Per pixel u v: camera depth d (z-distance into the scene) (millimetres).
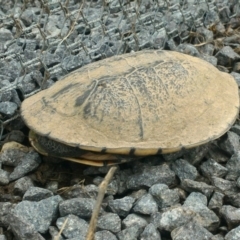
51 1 772
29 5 823
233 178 564
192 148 567
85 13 787
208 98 576
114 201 517
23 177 562
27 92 649
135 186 545
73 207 503
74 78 574
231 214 501
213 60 755
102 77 558
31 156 574
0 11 800
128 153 525
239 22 859
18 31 700
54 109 548
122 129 530
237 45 807
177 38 807
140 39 755
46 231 497
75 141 520
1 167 585
